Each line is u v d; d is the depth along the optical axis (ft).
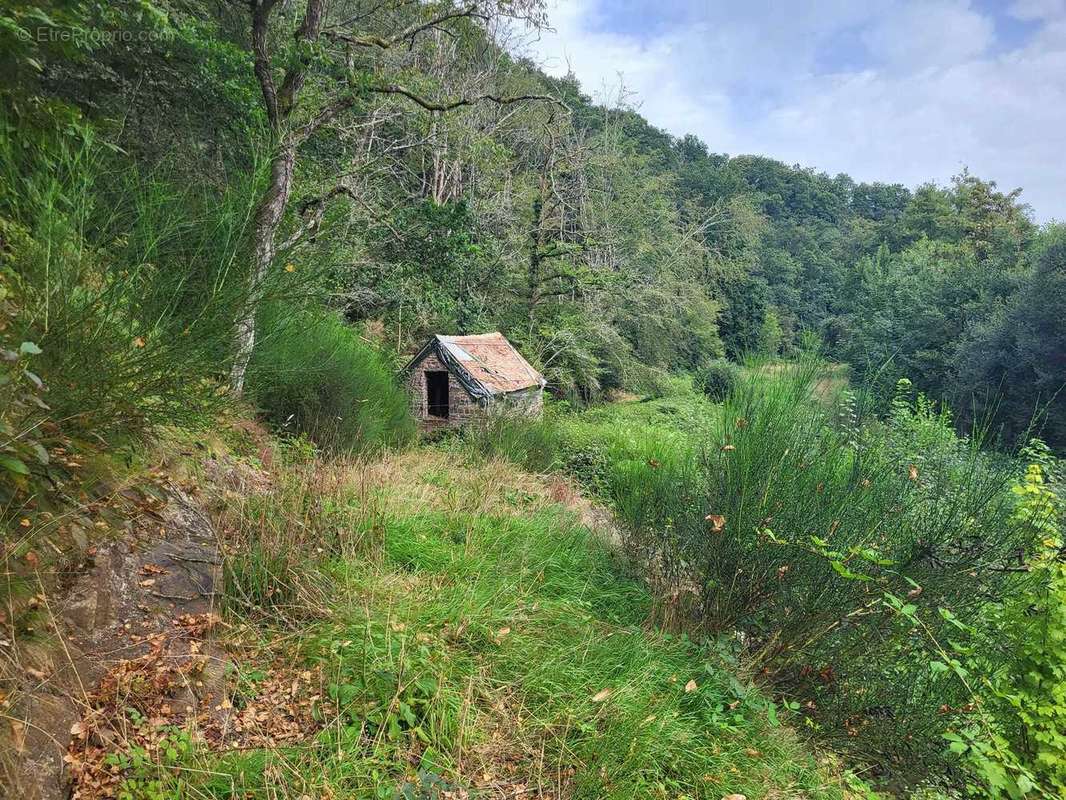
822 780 11.57
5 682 7.22
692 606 15.53
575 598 15.29
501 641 12.39
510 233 74.84
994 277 100.89
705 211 116.67
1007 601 12.32
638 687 11.92
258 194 13.26
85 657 8.58
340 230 28.89
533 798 9.38
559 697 11.27
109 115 20.56
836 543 13.28
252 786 8.12
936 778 12.66
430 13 33.37
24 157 10.20
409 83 34.17
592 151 90.22
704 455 16.42
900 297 108.68
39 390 8.44
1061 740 10.12
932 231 168.66
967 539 12.88
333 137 38.60
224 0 31.24
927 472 14.40
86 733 7.66
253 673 10.24
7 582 7.74
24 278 9.18
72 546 9.27
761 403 15.28
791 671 14.05
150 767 7.74
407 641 11.57
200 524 12.69
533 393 55.72
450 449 35.58
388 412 33.27
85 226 10.28
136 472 11.46
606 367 88.53
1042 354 68.23
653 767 10.36
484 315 72.43
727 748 11.41
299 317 16.80
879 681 13.41
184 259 11.68
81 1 14.44
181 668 9.37
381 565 14.42
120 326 10.15
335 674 10.61
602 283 81.20
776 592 14.06
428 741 9.73
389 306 56.85
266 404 24.13
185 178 15.85
